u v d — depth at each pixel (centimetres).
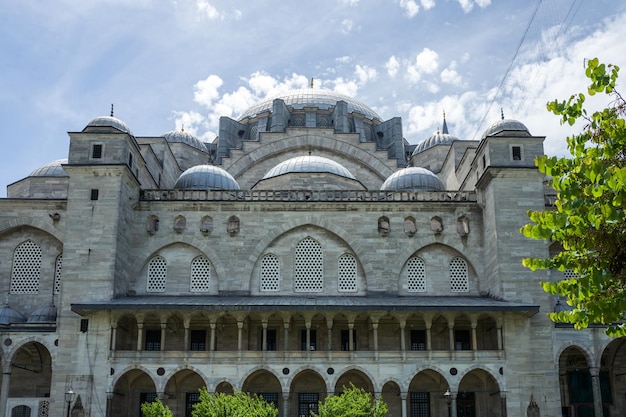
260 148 7288
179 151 7538
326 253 5625
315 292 5553
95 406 4834
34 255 5681
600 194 1691
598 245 1848
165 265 5588
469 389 5325
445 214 5688
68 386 4881
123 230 5362
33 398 5012
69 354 4938
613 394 5588
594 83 1856
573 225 1789
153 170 6347
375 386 4884
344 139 7338
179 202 5638
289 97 8456
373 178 7262
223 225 5625
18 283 5625
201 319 5409
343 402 3766
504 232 5272
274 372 4897
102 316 4997
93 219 5206
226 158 7212
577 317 1986
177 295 5491
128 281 5475
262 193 6006
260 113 8069
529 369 4997
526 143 5450
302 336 5466
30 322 5334
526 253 5238
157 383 4859
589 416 5569
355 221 5647
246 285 5506
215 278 5559
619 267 1850
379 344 5431
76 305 4800
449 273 5609
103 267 5119
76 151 5369
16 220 5650
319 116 8144
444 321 5462
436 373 5178
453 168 6800
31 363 5594
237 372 4894
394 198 5841
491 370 4969
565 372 5697
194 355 4912
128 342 5381
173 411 5284
